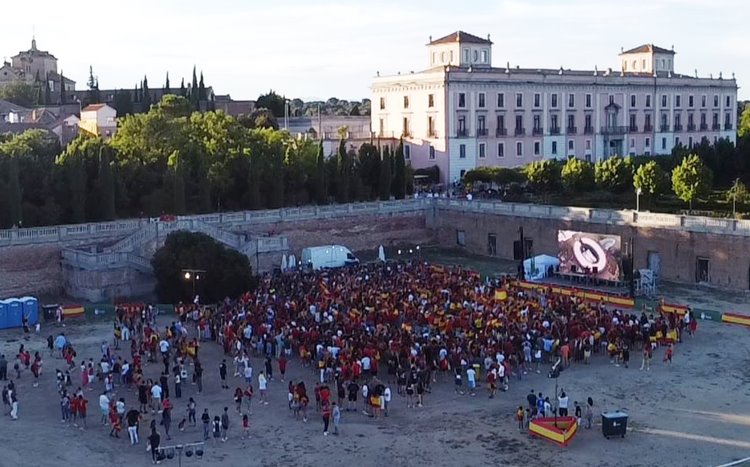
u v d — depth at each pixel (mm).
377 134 154500
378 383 48844
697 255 82750
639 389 50656
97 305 73812
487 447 42094
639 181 111625
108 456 41719
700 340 61812
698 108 174250
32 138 114000
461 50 153375
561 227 94875
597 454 40906
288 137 124062
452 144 140875
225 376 53062
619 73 162250
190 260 73250
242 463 40625
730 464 39469
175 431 45031
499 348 53312
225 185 104688
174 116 116938
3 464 40562
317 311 62000
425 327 58094
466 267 94812
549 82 150500
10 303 68250
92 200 93375
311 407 48500
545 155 151500
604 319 60562
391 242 107188
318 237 100312
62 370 56031
